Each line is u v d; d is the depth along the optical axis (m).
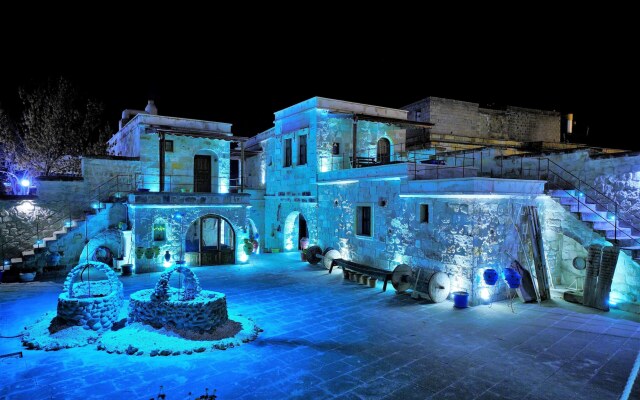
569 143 25.58
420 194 13.05
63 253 15.87
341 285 14.19
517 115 27.25
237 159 29.30
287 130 21.59
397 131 21.20
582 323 10.09
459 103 25.45
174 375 7.20
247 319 10.12
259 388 6.75
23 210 16.62
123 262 16.11
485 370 7.45
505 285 12.32
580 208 12.74
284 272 16.42
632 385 6.75
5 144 21.33
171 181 19.66
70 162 22.59
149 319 9.30
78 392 6.60
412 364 7.70
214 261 17.73
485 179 11.37
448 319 10.40
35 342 8.42
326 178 18.31
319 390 6.70
